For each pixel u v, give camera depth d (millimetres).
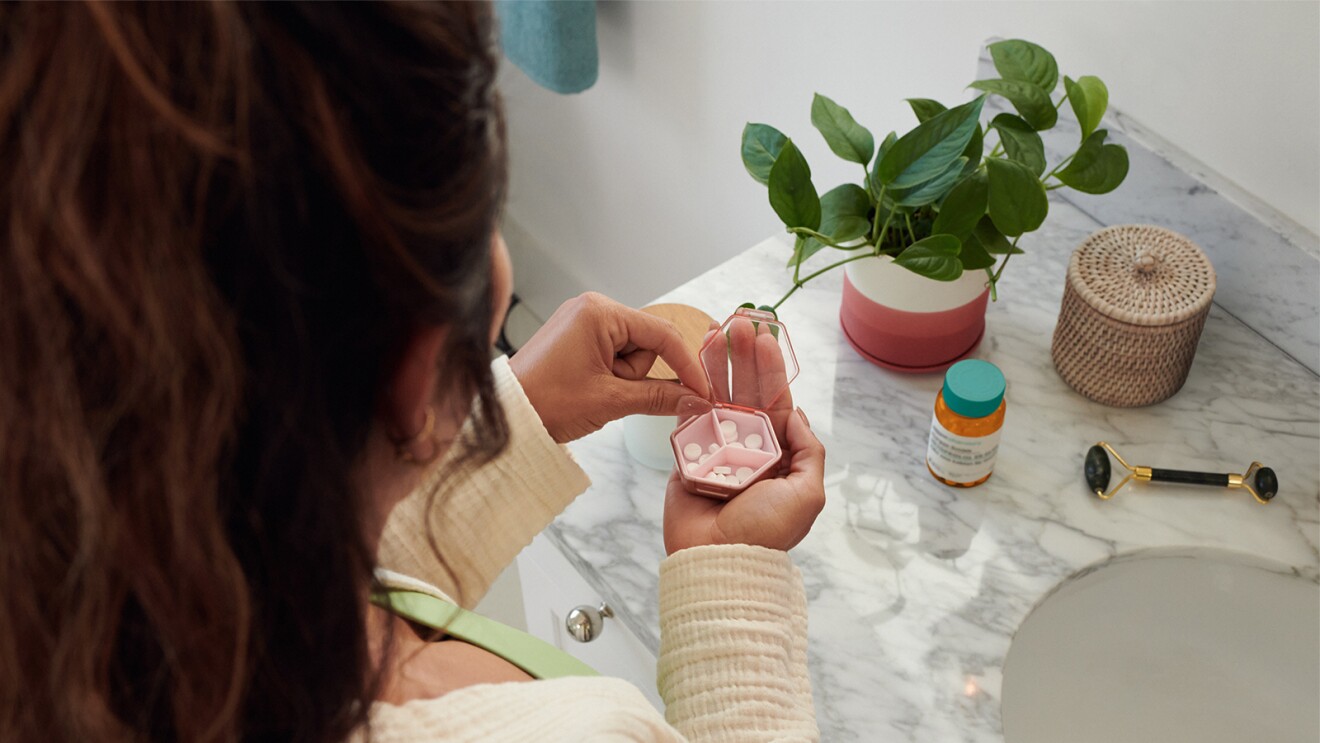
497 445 419
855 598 821
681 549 703
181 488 286
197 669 316
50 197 255
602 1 1451
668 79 1436
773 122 1324
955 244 808
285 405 301
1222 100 883
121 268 264
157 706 328
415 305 317
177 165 263
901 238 882
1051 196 1049
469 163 315
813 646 796
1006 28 998
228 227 276
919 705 766
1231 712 867
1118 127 954
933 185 817
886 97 1160
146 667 323
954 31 1042
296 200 283
